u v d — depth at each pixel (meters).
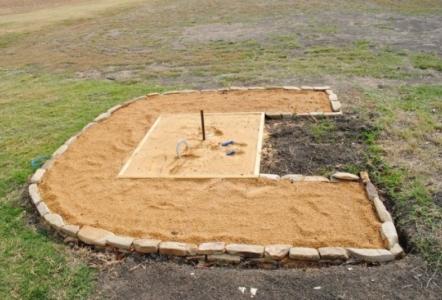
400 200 3.30
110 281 2.78
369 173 3.75
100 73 8.22
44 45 11.87
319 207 3.32
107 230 3.22
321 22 11.31
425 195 3.31
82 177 4.07
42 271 2.90
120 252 3.05
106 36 12.38
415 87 5.86
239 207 3.39
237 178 3.79
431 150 4.03
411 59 7.28
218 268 2.86
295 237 3.01
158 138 4.77
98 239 3.10
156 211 3.44
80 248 3.13
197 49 9.52
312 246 2.90
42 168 4.28
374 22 10.70
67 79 7.98
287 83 6.47
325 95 5.71
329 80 6.45
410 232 2.95
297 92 5.92
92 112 5.89
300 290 2.58
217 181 3.78
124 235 3.17
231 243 2.98
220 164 4.06
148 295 2.64
